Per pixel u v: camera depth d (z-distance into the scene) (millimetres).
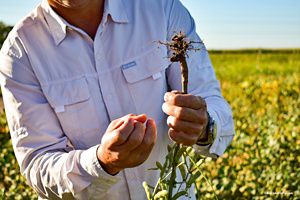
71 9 937
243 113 2875
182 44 767
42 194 955
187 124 792
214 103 948
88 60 956
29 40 954
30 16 957
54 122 959
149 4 979
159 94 967
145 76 958
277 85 3307
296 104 2914
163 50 963
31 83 955
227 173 1931
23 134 945
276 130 2207
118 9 963
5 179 1954
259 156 2021
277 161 1976
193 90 979
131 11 976
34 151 943
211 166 1967
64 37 950
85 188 872
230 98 3352
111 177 851
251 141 2121
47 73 953
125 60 957
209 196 1764
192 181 857
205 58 1001
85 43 957
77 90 946
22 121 946
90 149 855
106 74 955
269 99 2963
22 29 956
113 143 784
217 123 879
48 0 943
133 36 963
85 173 859
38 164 921
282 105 2926
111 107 958
